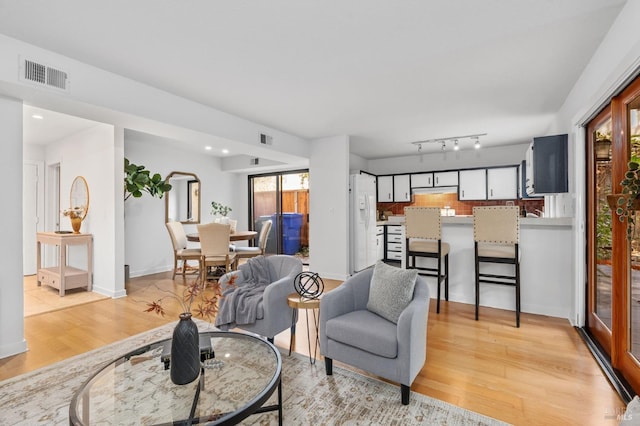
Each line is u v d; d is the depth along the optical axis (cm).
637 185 167
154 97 322
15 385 212
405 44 241
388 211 740
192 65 275
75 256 483
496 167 610
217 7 196
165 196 615
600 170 265
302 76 298
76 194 482
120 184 422
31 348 267
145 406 142
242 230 780
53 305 382
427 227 359
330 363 223
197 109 368
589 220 289
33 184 555
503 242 317
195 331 158
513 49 248
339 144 530
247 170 728
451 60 266
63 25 215
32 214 554
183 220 647
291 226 722
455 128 484
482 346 269
